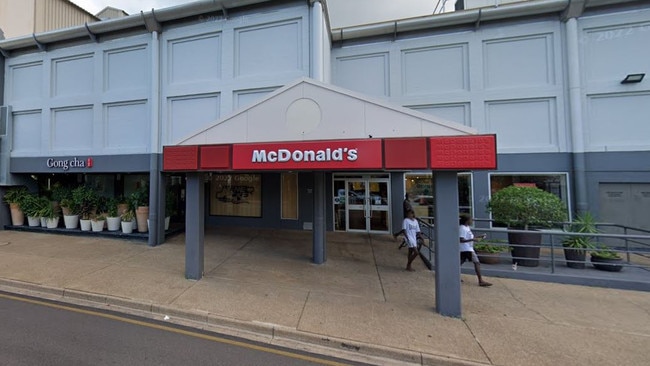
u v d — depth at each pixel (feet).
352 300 17.10
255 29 31.22
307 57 29.45
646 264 23.76
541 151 30.32
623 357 11.67
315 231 24.91
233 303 16.33
